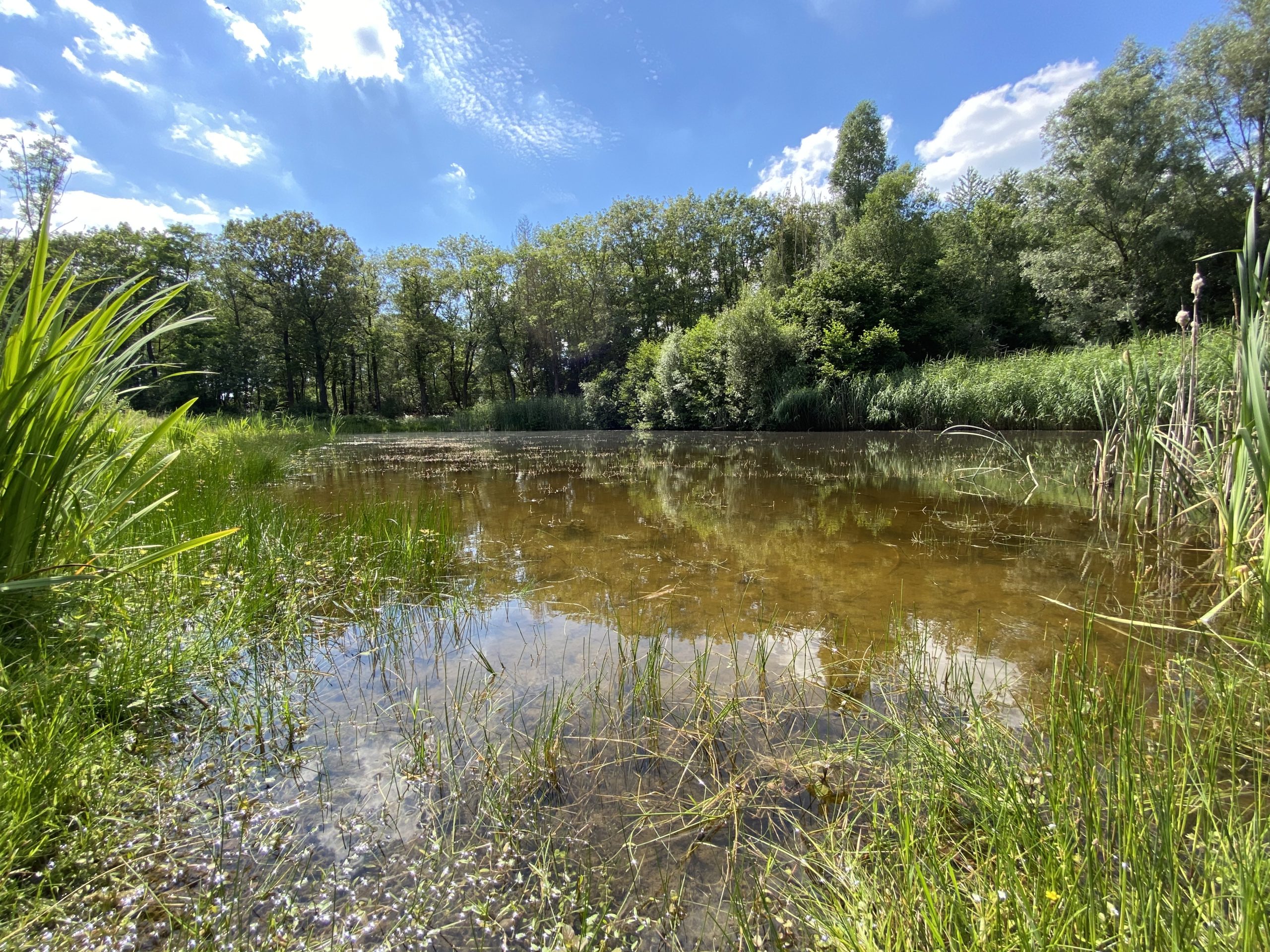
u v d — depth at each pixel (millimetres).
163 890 1328
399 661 2576
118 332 2344
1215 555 3439
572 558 4234
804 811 1570
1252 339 2418
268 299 34281
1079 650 2418
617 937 1207
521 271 32906
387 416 38500
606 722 2045
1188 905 1074
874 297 18812
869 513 5426
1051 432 12555
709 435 17562
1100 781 1456
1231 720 1688
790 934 1202
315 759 1847
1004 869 1181
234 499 5227
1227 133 20359
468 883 1367
